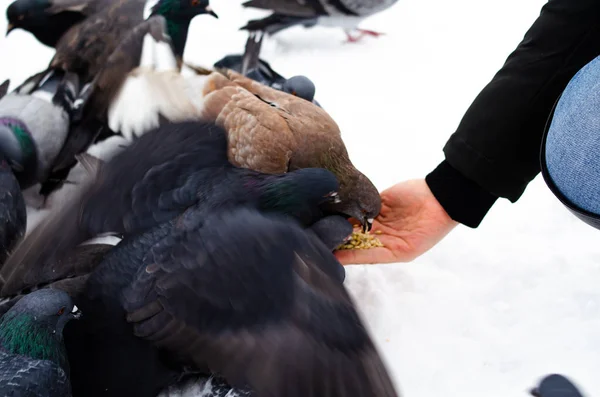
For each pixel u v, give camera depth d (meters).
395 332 1.67
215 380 1.49
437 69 2.37
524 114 1.60
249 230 1.37
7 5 2.47
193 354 1.35
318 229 1.58
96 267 1.48
